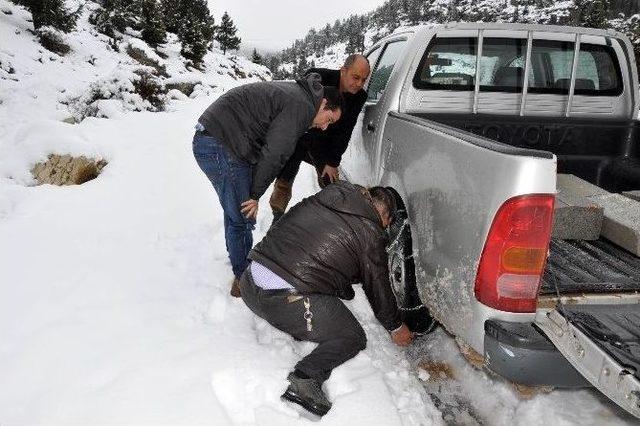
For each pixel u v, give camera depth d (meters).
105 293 3.31
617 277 2.21
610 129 3.48
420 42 3.41
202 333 2.85
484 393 2.55
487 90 3.56
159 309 3.12
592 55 3.71
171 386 2.39
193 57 23.00
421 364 2.81
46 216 4.80
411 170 2.82
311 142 3.89
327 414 2.26
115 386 2.39
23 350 2.68
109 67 14.05
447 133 2.44
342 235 2.43
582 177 3.54
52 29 14.09
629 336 1.79
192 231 4.54
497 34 3.53
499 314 2.02
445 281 2.38
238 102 2.88
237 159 2.95
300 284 2.40
